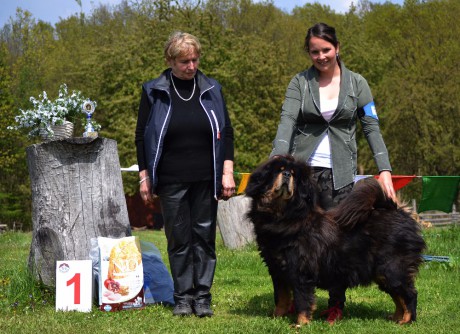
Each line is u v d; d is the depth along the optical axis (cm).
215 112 537
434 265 880
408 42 3534
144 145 543
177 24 3259
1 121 2995
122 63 3216
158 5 3331
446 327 497
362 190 499
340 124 538
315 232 492
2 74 3103
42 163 586
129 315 524
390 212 516
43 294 583
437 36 3450
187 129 525
